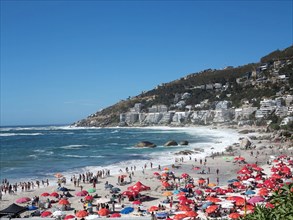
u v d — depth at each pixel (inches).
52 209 1497.3
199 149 3804.1
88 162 3053.6
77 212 1350.9
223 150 3740.2
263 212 363.6
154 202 1601.9
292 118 5954.7
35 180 2236.7
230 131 6968.5
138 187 1700.3
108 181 2161.7
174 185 1950.1
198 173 2367.1
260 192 1496.1
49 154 3737.7
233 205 1358.3
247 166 2442.2
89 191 1814.7
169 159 3157.0
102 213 1321.4
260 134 5511.8
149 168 2650.1
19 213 1424.7
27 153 3865.7
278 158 2790.4
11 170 2652.6
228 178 2172.7
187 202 1424.7
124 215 1354.6
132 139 5954.7
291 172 2033.7
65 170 2625.5
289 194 372.5
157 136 6520.7
